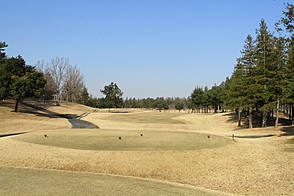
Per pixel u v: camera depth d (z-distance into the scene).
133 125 50.62
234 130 44.44
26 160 16.34
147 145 21.42
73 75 117.25
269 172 15.64
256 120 56.78
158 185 12.45
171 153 18.66
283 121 52.81
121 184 12.15
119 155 17.73
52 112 72.06
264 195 12.59
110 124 50.69
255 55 44.38
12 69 57.28
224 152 19.80
